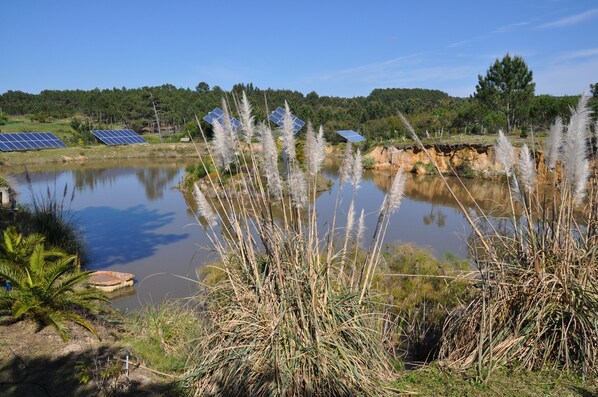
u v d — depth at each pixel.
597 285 4.38
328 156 36.81
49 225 10.90
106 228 16.08
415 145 32.91
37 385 4.33
